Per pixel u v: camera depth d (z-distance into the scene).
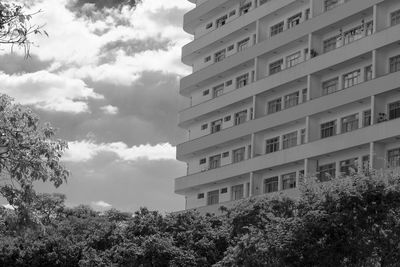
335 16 53.16
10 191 14.38
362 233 23.81
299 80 56.59
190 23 72.25
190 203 69.00
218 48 69.00
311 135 54.31
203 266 38.25
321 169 53.59
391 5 49.59
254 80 61.81
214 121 68.44
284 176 57.81
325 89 55.09
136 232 43.91
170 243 39.59
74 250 51.91
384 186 24.23
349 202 23.92
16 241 52.44
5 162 14.21
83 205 58.38
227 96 64.75
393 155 47.53
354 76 52.47
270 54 61.03
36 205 15.41
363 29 51.84
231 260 28.19
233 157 64.50
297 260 24.14
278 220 25.98
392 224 24.16
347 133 49.91
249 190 61.09
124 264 40.44
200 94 70.50
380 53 49.28
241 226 32.81
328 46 55.44
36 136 14.39
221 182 64.75
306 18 58.34
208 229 40.81
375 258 24.28
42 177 14.28
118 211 56.91
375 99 48.50
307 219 24.27
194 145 67.88
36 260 51.75
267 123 58.84
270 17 61.97
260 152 60.62
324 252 23.81
